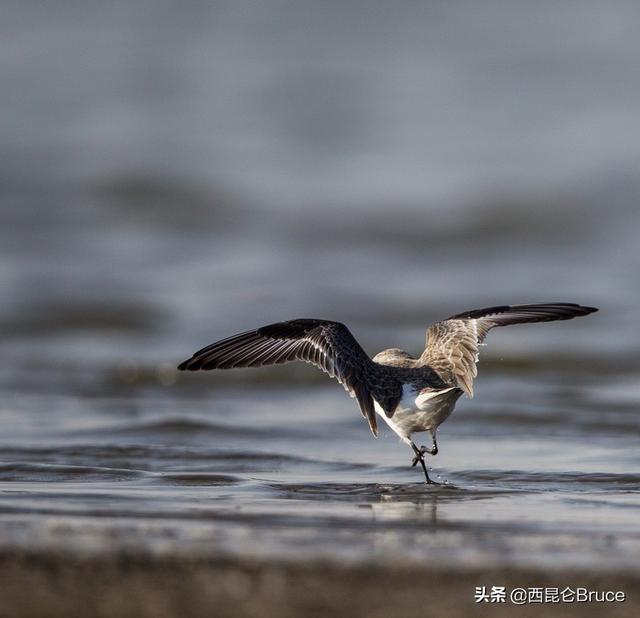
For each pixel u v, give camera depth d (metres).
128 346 17.20
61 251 24.06
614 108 36.25
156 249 24.53
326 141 34.62
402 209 27.94
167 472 9.86
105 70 42.94
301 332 8.35
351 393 8.19
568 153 32.16
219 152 33.91
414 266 23.22
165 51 44.84
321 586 6.29
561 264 23.25
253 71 42.38
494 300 20.05
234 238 25.83
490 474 9.80
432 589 6.30
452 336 8.63
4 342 17.48
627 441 11.32
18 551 6.88
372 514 8.13
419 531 7.59
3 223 26.72
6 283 20.97
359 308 19.53
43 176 31.33
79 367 15.80
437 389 8.23
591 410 12.84
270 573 6.51
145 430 11.74
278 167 32.16
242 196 29.56
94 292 20.42
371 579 6.43
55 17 49.19
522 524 7.84
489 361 16.00
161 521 7.77
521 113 36.41
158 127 36.75
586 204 27.89
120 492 8.88
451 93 38.78
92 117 38.03
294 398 14.00
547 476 9.71
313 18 48.44
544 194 28.47
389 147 33.75
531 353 16.39
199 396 14.09
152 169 31.84
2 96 39.97
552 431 11.85
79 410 12.98
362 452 10.90
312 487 9.23
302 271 22.56
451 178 30.28
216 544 7.12
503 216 27.25
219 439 11.45
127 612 5.82
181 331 18.14
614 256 23.97
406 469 10.05
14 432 11.59
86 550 6.92
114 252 24.11
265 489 9.11
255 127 36.53
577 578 6.52
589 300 19.94
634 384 14.58
